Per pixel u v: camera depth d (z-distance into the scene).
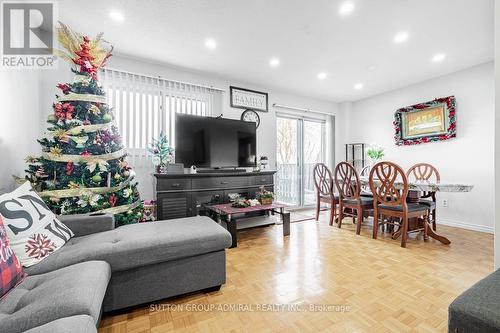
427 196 3.12
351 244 2.58
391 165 2.52
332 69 3.35
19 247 1.14
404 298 1.53
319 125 5.11
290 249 2.44
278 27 2.32
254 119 3.98
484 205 3.12
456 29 2.35
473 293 0.73
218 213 2.68
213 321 1.31
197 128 3.22
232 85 3.79
